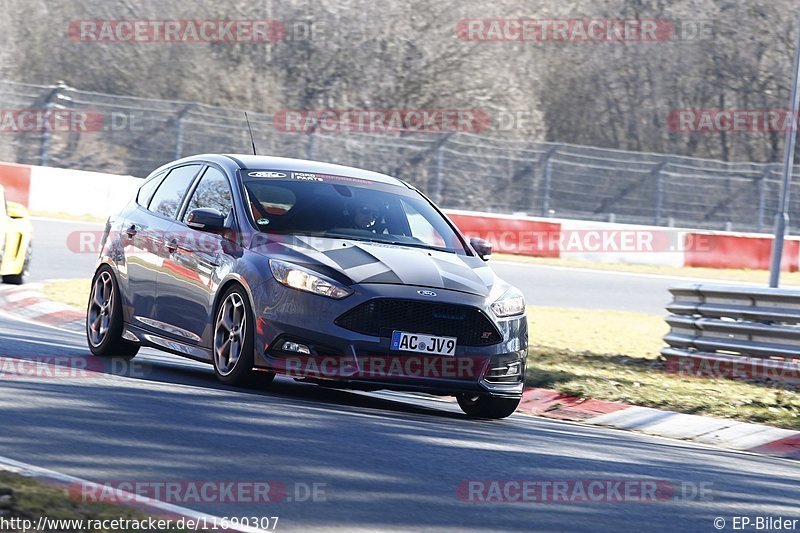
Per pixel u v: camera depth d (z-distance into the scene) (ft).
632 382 124.98
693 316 144.15
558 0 492.95
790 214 344.69
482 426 93.56
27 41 430.61
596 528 59.72
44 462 62.69
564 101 504.43
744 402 115.55
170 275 104.73
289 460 68.95
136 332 109.19
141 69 431.84
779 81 514.27
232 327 96.68
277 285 92.48
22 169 279.28
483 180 334.65
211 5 439.22
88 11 436.35
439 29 458.50
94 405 81.10
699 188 341.21
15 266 175.63
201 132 338.95
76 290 172.55
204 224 98.89
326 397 100.73
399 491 63.77
